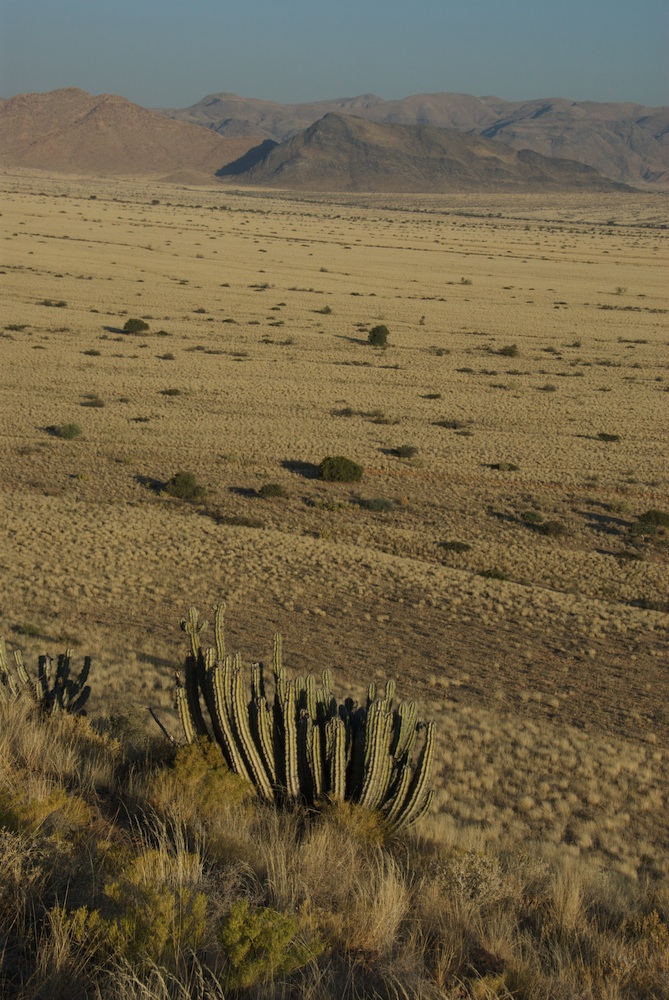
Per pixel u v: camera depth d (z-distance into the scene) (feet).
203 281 400.47
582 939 18.04
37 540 112.27
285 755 22.74
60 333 284.61
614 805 52.26
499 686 77.97
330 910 15.88
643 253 652.07
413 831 24.31
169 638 79.61
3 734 23.22
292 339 299.17
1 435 178.40
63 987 11.83
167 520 130.82
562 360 293.84
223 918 13.75
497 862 21.29
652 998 15.55
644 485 171.63
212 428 194.70
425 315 359.05
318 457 177.99
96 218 638.12
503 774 54.44
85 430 185.57
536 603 106.32
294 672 70.64
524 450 192.24
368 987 13.48
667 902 24.07
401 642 88.43
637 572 126.93
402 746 23.61
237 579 104.73
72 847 15.85
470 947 16.05
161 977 11.57
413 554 128.47
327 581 107.14
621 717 73.36
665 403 242.99
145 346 275.18
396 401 231.30
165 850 16.26
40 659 28.68
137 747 26.45
